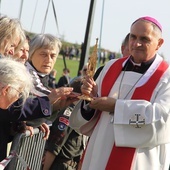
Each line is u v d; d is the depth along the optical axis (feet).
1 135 13.57
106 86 15.28
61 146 18.10
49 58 17.37
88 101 15.15
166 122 14.25
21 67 12.10
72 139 18.26
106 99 14.58
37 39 17.37
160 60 15.20
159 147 14.84
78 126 15.66
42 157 17.07
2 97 11.86
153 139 14.28
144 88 14.78
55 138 18.06
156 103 14.40
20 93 12.17
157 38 14.78
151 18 14.82
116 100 14.55
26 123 15.38
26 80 12.05
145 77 14.90
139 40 14.70
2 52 14.64
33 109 13.46
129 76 15.06
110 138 14.85
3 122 13.47
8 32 14.60
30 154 15.70
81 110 15.42
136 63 15.08
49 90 16.70
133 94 14.82
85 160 15.31
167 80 14.74
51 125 17.52
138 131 14.33
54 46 17.46
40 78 17.43
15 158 14.61
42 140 16.22
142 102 14.40
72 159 18.43
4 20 14.73
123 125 14.35
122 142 14.34
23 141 15.02
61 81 48.37
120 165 14.57
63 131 18.02
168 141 14.39
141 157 14.57
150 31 14.62
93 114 15.38
